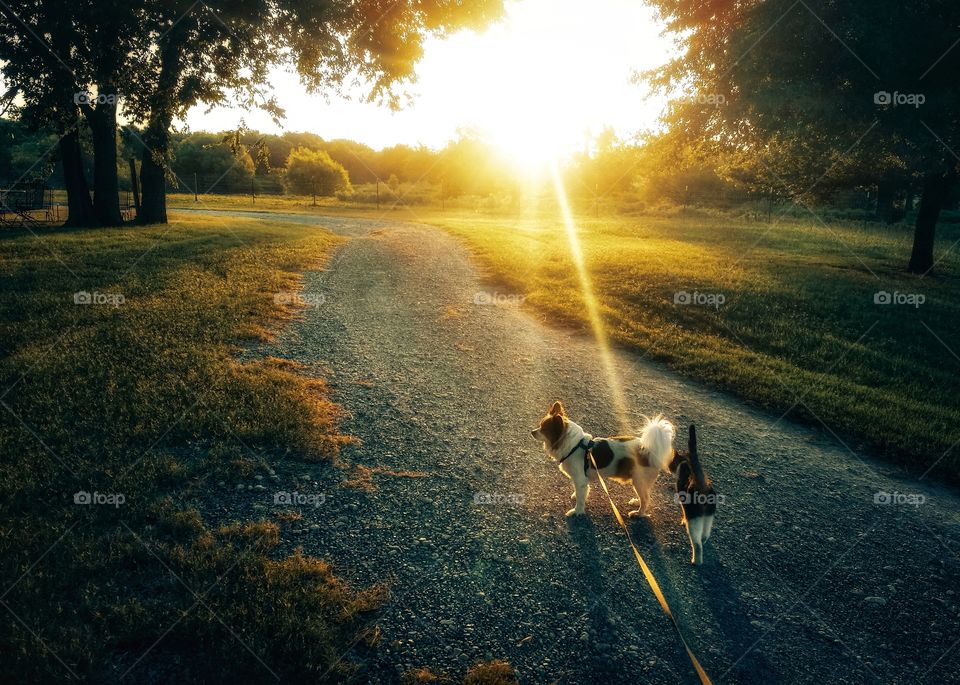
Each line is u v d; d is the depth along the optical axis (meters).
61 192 45.31
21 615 3.77
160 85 15.57
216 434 6.46
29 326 9.51
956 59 14.45
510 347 11.16
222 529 4.88
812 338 11.62
